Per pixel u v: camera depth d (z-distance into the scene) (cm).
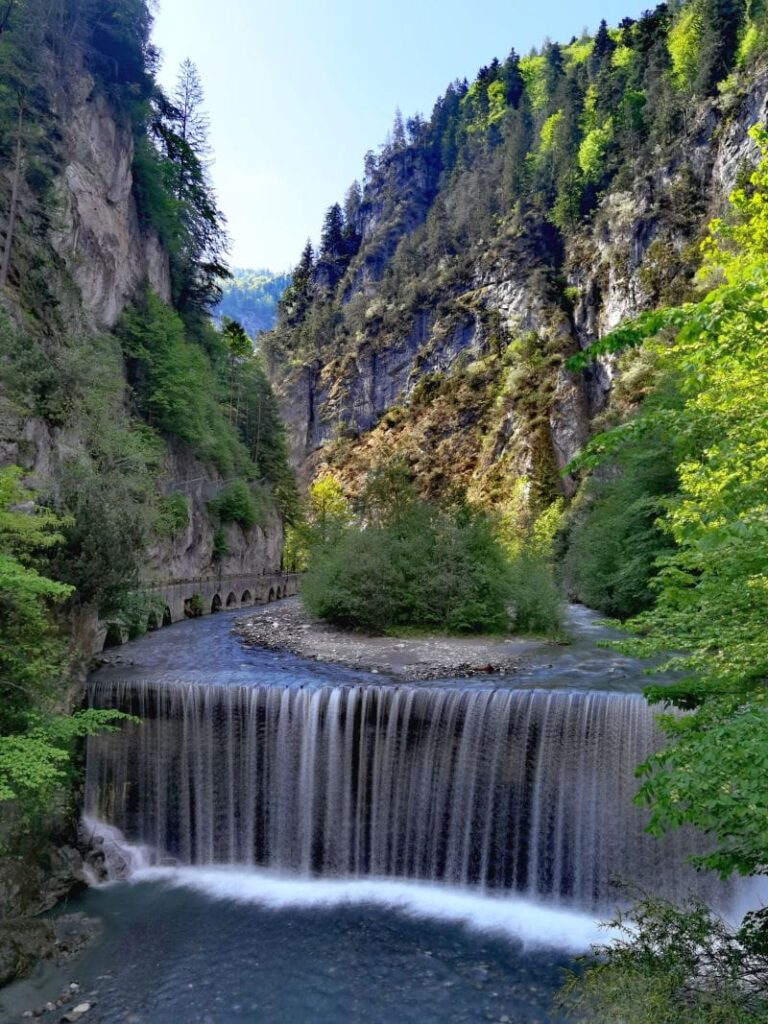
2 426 1578
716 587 689
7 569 923
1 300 2133
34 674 1076
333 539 3016
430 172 14338
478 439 8994
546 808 1232
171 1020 830
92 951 975
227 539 4322
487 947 1016
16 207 2662
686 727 674
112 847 1282
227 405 5500
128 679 1512
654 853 1145
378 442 10331
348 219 15762
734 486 620
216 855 1358
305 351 13300
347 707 1345
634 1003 512
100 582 1484
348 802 1333
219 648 2025
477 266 10538
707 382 772
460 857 1269
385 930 1063
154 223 4334
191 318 5034
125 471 2439
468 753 1286
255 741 1373
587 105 10356
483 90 13725
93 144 3597
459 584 2325
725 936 582
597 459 627
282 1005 862
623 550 2645
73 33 3672
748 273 462
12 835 1055
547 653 1966
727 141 6888
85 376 2283
